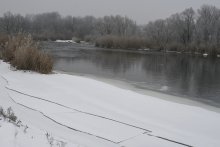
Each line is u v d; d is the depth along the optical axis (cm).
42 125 800
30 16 12662
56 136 684
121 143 750
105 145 720
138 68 2969
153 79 2258
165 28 7181
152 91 1728
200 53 5788
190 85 2053
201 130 918
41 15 12988
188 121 1005
